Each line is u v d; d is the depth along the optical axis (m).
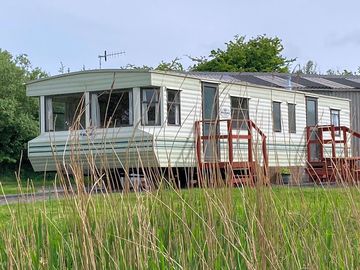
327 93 30.20
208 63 41.03
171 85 16.28
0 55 39.47
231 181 4.90
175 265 4.53
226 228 4.53
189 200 5.09
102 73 16.41
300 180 5.74
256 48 41.41
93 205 4.48
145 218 4.52
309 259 4.63
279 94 20.36
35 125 36.06
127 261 4.47
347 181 5.38
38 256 4.68
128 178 4.63
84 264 4.25
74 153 4.32
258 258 4.52
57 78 17.20
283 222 5.01
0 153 35.09
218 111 5.87
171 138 15.89
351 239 5.04
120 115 16.06
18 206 4.73
